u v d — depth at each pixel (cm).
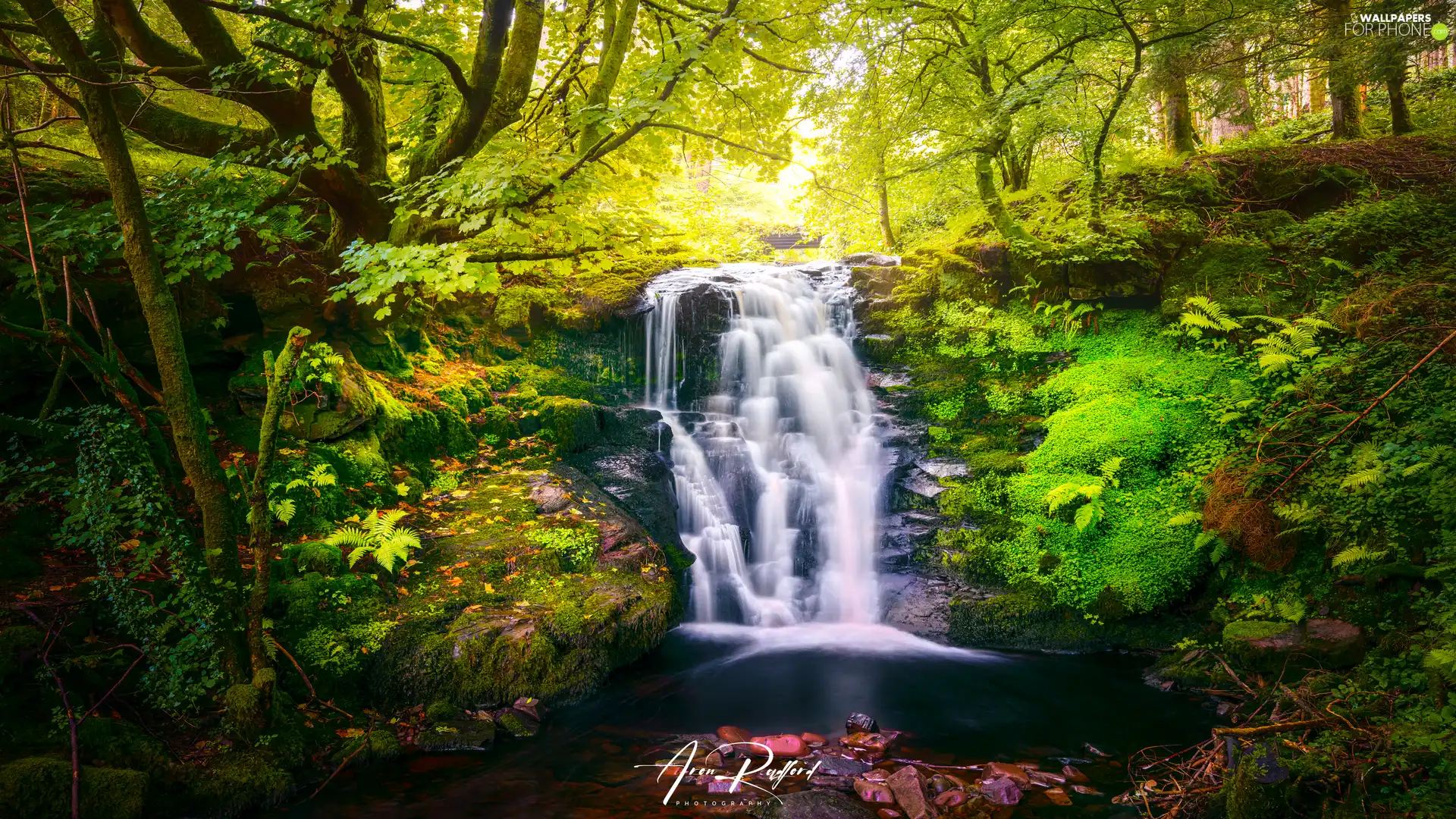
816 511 849
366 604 580
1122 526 727
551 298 984
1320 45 1040
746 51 838
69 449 601
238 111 997
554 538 691
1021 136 1029
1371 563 561
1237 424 734
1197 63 970
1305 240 910
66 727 405
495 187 561
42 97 948
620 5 846
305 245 814
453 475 789
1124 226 933
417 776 466
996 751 505
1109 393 820
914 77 1112
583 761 488
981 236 1072
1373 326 718
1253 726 454
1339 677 496
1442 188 953
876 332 1019
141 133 656
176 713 456
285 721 475
